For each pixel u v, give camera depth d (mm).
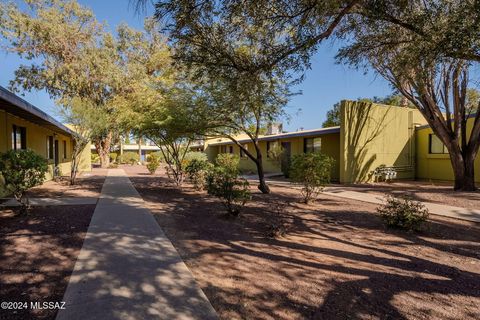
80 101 13258
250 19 4652
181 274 3516
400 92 12242
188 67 5234
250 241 4949
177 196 9789
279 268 3820
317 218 6785
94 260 3889
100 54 24094
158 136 11281
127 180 15148
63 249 4344
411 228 5652
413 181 15961
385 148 15711
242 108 8922
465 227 6117
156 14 4090
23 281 3311
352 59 6219
